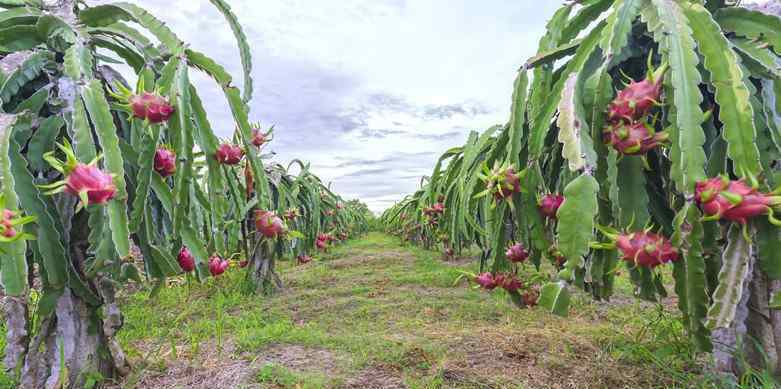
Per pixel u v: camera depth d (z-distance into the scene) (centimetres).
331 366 207
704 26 111
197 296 383
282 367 200
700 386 157
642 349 189
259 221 194
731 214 90
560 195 138
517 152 142
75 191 107
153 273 167
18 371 158
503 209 170
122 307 337
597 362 191
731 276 98
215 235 208
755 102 119
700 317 106
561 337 230
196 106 168
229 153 179
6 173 120
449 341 235
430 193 487
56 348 166
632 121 104
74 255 168
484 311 317
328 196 766
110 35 177
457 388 178
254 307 354
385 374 197
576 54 133
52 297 146
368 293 403
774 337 145
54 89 156
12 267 120
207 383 184
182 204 158
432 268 532
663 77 108
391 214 1081
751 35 127
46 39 163
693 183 95
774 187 109
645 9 121
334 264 616
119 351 188
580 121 105
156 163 160
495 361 203
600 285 152
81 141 134
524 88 145
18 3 164
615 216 116
